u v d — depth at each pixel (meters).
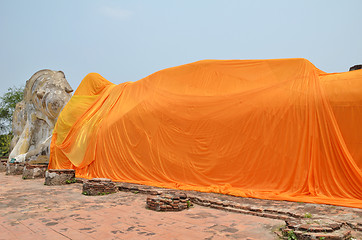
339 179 8.98
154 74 15.42
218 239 5.09
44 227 5.90
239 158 10.95
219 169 11.28
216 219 6.51
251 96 11.61
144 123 13.90
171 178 12.33
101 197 9.55
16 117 25.86
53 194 10.16
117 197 9.55
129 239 5.13
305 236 4.77
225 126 11.60
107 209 7.63
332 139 9.44
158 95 14.28
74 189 11.40
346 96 9.69
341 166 9.05
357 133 9.21
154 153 13.10
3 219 6.57
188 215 6.92
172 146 12.70
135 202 8.62
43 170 15.79
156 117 13.57
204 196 9.62
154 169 12.89
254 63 12.71
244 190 10.17
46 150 21.27
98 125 15.90
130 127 14.36
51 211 7.39
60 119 18.94
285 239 5.02
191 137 12.30
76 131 17.22
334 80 10.34
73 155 16.67
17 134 25.62
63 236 5.32
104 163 14.82
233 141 11.26
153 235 5.34
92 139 15.76
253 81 12.15
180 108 13.05
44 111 21.97
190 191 10.73
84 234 5.43
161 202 7.49
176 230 5.65
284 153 10.10
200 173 11.66
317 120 9.90
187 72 14.09
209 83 13.19
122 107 15.70
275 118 10.62
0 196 9.72
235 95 12.04
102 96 18.11
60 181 12.84
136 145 13.84
